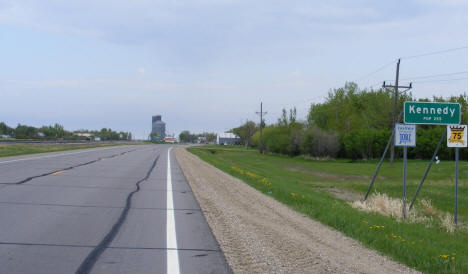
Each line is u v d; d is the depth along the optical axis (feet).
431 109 43.50
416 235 31.73
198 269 19.90
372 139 205.36
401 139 44.70
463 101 208.44
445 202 76.28
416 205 65.26
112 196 43.11
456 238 35.86
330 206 43.45
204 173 82.02
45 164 82.48
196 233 27.71
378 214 45.96
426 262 22.36
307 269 20.48
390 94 216.54
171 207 37.96
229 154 273.75
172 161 120.78
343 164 185.16
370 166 168.86
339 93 263.29
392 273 20.59
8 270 18.57
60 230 26.73
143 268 19.72
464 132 42.24
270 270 20.11
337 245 25.96
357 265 21.59
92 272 18.83
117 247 23.30
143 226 29.17
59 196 41.14
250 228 30.12
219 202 42.88
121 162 103.14
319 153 226.99
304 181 110.22
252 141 374.02
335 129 246.88
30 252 21.52
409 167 155.53
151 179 63.87
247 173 85.81
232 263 21.08
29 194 41.42
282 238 27.12
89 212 33.45
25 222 28.55
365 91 264.72
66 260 20.47
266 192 54.34
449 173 131.95
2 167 71.51
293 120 279.90
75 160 100.63
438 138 186.91
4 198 38.27
